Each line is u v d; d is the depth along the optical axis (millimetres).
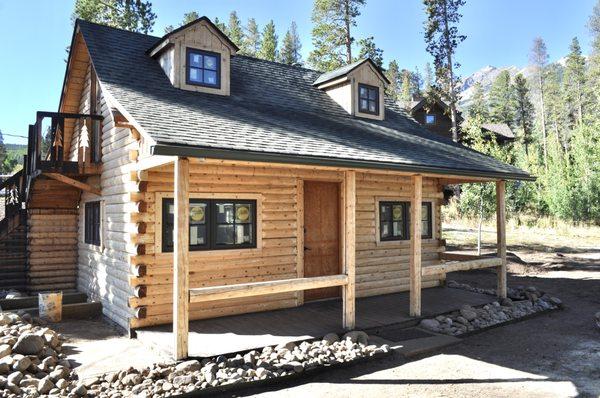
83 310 8539
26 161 10844
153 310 7250
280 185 8648
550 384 5449
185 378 5078
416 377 5652
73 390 4727
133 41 10023
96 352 6203
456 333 7488
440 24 28219
